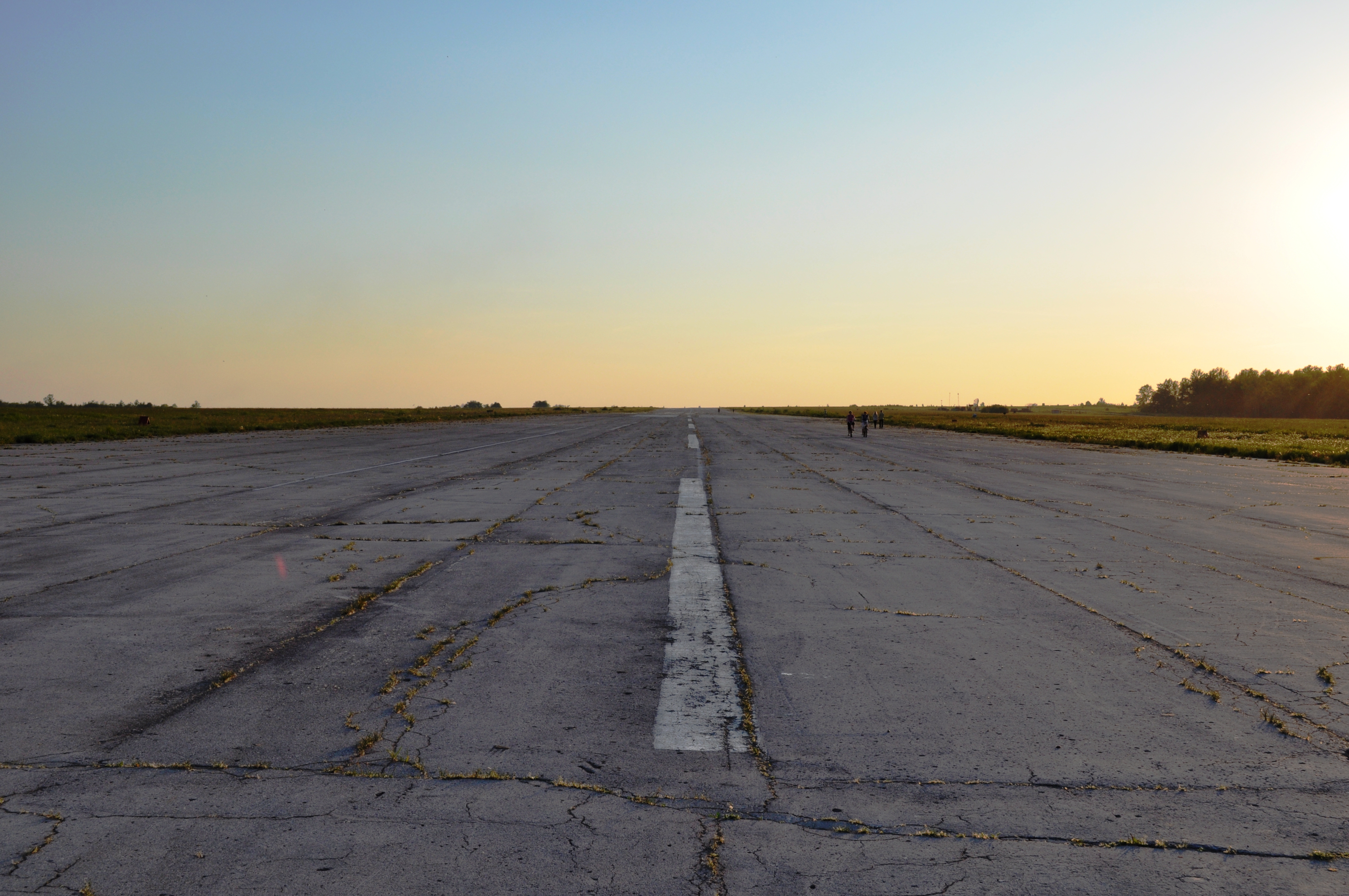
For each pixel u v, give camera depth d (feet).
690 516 41.75
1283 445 121.39
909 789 11.61
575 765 12.33
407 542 33.27
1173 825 10.66
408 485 55.52
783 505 46.78
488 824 10.48
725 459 85.20
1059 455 98.43
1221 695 15.70
